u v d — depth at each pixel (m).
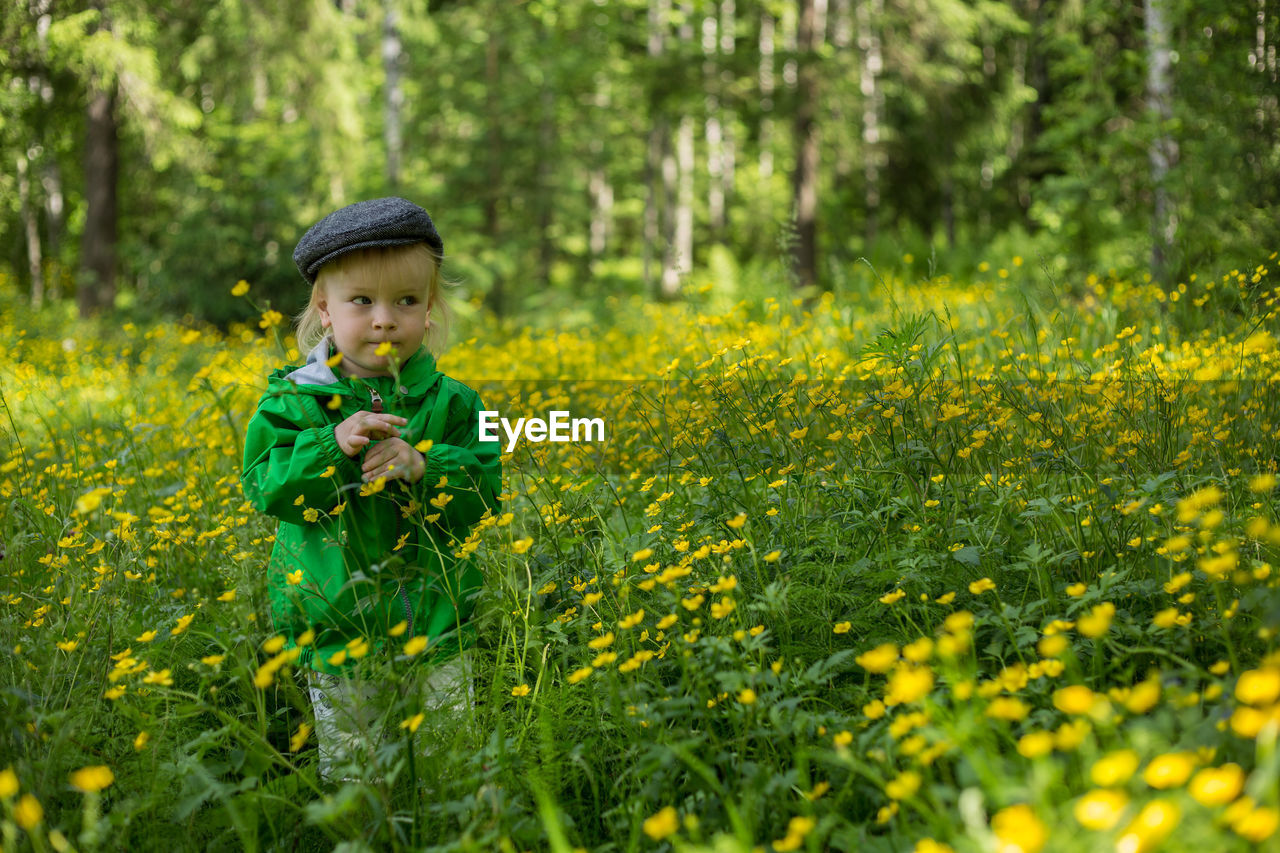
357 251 2.12
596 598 2.10
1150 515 2.29
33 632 2.25
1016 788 1.19
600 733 1.97
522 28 19.33
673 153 22.73
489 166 19.17
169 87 14.17
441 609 2.10
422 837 1.70
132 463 3.24
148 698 1.89
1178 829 1.08
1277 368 3.09
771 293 5.88
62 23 12.41
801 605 2.23
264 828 1.83
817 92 15.41
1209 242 6.52
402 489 2.11
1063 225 9.67
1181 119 8.05
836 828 1.53
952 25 16.91
